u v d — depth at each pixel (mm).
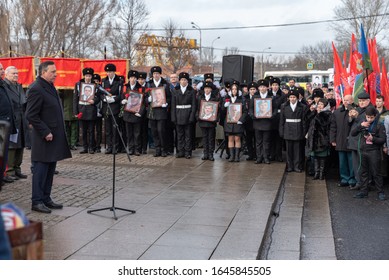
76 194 8906
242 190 9477
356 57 11859
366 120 9531
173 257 5824
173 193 9148
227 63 17219
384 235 7375
